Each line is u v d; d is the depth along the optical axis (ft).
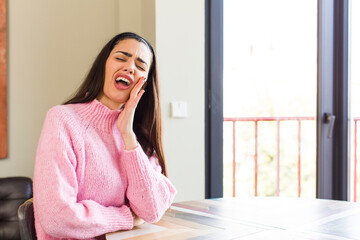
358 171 9.69
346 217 4.10
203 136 7.61
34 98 7.32
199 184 7.58
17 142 7.18
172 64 7.20
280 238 3.38
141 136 4.54
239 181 11.70
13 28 7.11
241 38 10.38
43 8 7.38
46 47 7.41
